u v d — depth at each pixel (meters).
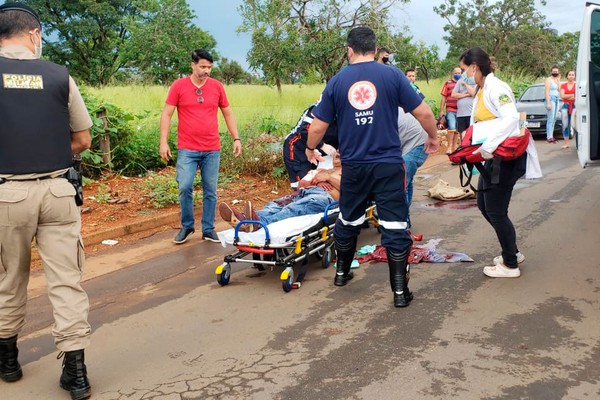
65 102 3.37
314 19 22.77
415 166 6.32
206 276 5.59
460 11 50.78
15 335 3.60
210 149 6.67
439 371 3.54
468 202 8.40
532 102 16.62
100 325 4.49
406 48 22.80
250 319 4.49
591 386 3.30
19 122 3.19
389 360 3.71
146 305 4.88
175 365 3.80
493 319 4.27
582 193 8.52
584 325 4.10
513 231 5.07
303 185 5.85
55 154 3.30
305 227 5.29
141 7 34.62
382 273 5.44
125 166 9.88
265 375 3.60
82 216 7.54
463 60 4.86
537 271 5.27
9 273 3.40
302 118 6.48
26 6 3.43
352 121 4.48
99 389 3.53
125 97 16.48
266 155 10.26
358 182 4.61
